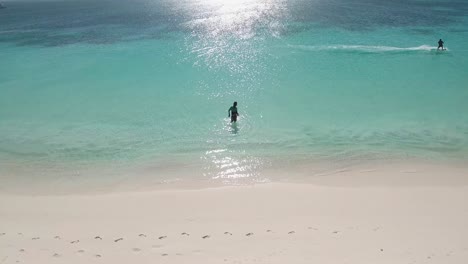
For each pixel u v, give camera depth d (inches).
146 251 375.6
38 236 421.1
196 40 1779.0
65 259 358.0
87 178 639.1
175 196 550.3
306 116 880.3
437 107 920.9
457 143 734.5
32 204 535.8
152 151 732.0
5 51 1731.1
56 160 708.7
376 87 1072.2
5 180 639.1
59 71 1338.6
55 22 2770.7
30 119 920.3
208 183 612.4
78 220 472.7
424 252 357.7
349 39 1690.5
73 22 2701.8
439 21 2116.1
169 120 880.9
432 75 1172.5
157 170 660.1
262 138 772.6
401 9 2642.7
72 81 1217.4
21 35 2199.8
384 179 604.1
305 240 394.3
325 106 940.6
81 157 717.3
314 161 674.8
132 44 1748.3
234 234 416.2
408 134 780.0
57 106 1002.1
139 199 543.5
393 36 1737.2
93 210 507.2
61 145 770.8
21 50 1739.7
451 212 470.9
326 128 813.9
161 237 411.2
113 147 754.8
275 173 637.9
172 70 1294.3
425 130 796.6
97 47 1716.3
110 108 971.3
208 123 856.3
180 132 814.5
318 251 365.4
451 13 2421.3
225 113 910.4
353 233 410.6
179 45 1678.2
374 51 1460.4
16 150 754.8
